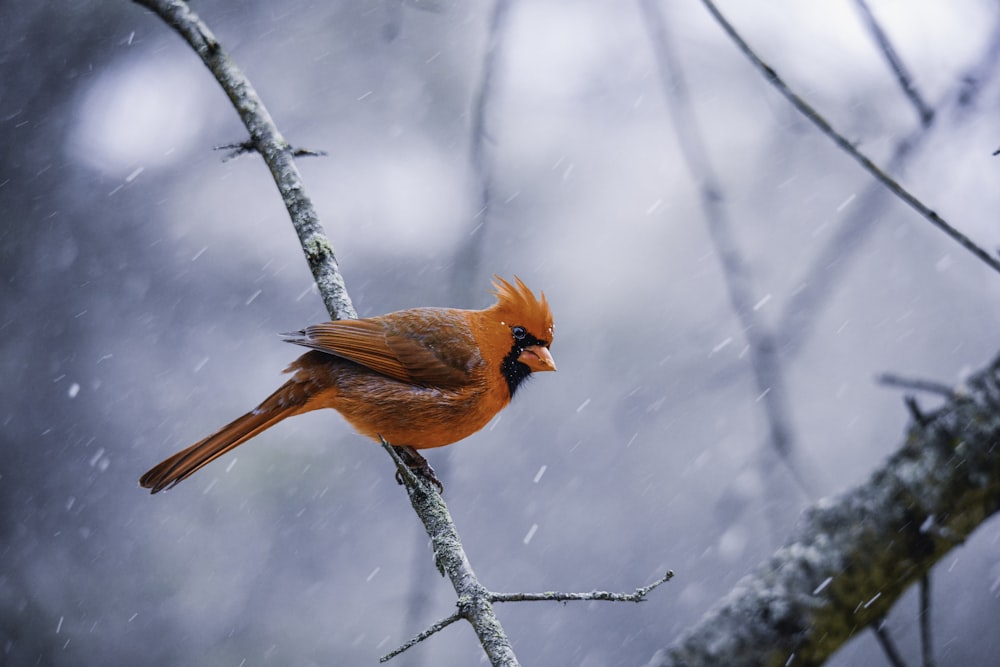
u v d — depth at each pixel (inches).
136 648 493.0
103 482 525.3
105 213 565.6
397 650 200.5
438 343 296.8
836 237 357.7
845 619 219.6
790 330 394.0
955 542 222.4
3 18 565.3
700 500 530.6
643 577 517.0
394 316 304.8
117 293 556.1
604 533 527.2
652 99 542.0
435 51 546.9
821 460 541.0
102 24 566.9
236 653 492.1
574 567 526.3
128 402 539.5
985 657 472.4
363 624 503.8
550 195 553.6
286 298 563.5
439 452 373.7
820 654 217.6
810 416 550.0
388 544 521.3
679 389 539.2
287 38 565.3
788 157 550.6
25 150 561.0
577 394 544.7
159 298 557.3
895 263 574.2
